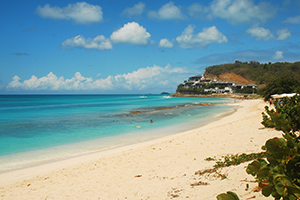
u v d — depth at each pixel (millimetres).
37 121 28469
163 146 13398
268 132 14586
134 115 35594
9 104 71625
